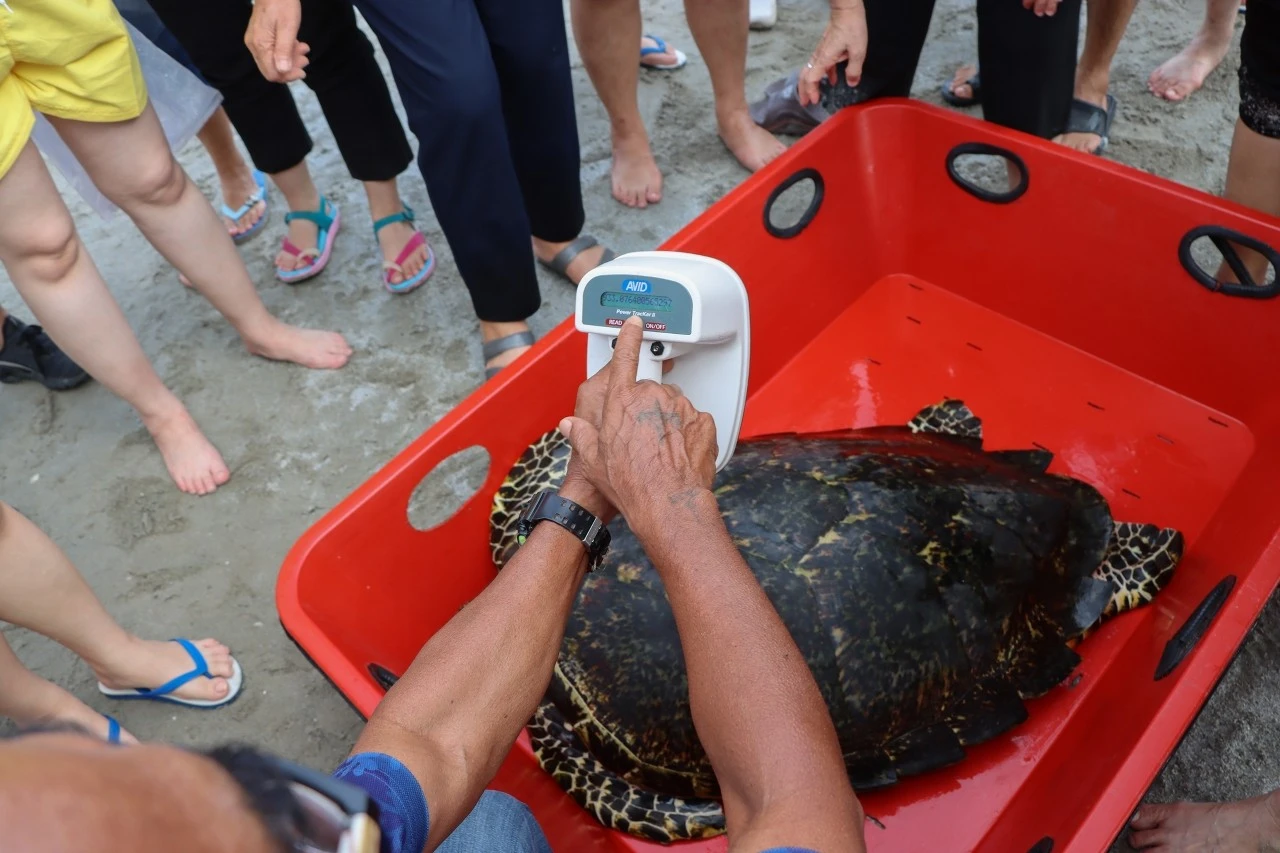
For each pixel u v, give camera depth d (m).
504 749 0.70
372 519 1.31
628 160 2.29
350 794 0.37
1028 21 1.75
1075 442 1.68
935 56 2.65
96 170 1.57
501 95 1.69
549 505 0.82
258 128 1.98
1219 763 1.32
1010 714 1.24
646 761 1.20
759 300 1.75
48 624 1.32
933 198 1.85
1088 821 0.95
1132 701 1.22
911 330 1.90
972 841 1.24
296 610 1.16
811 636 1.17
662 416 0.79
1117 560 1.42
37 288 1.52
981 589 1.26
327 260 2.26
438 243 2.30
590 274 1.07
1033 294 1.80
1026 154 1.68
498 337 1.91
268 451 1.91
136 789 0.31
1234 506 1.46
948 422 1.67
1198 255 1.99
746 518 1.26
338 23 1.76
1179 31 2.64
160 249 1.78
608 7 1.96
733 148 2.40
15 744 0.30
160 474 1.89
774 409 1.82
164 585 1.72
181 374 2.07
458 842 0.85
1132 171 1.58
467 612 0.76
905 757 1.21
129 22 1.93
